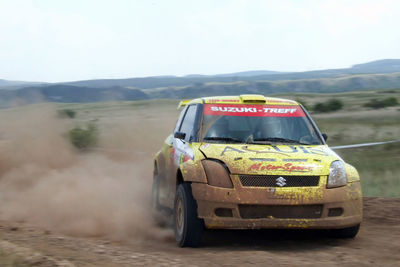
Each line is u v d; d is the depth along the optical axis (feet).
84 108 513.86
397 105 310.24
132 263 27.89
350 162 94.53
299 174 32.68
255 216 32.42
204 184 33.06
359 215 34.04
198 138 38.32
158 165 47.93
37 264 26.61
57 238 36.91
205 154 35.12
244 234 38.52
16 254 28.27
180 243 34.58
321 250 32.76
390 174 77.00
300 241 36.01
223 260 29.01
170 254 31.55
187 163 35.40
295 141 38.42
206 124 39.17
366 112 259.60
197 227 33.37
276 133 38.75
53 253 30.45
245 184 32.53
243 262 28.40
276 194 32.12
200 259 29.50
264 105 41.29
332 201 32.73
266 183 32.50
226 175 32.96
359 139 132.57
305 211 32.60
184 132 41.88
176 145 41.34
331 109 289.74
